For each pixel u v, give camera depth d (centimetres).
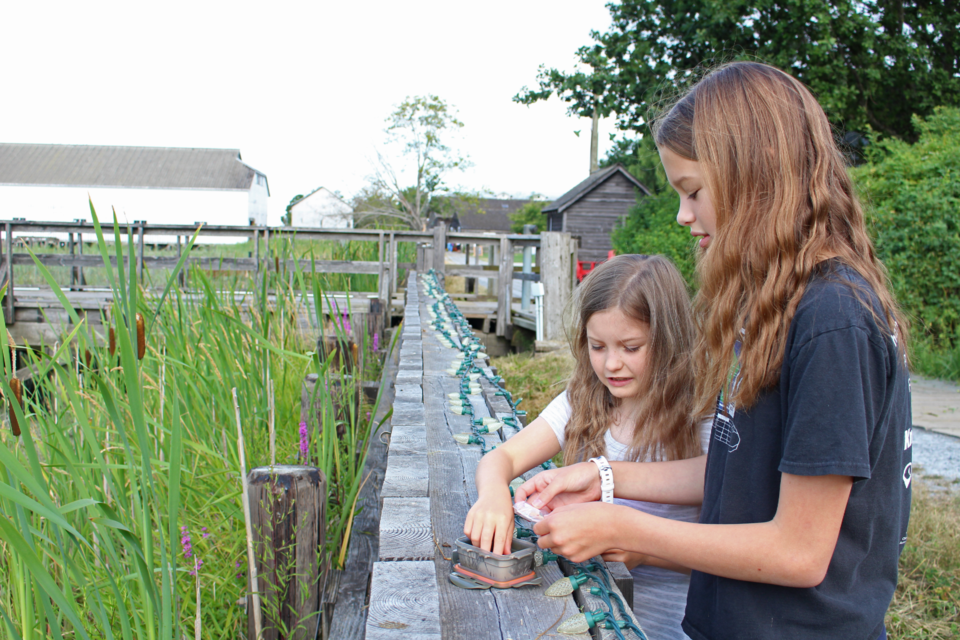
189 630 179
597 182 2686
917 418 579
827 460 89
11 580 161
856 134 1369
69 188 4347
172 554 129
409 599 107
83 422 146
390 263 980
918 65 1303
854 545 99
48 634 154
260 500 167
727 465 108
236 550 206
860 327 91
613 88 1542
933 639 253
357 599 157
